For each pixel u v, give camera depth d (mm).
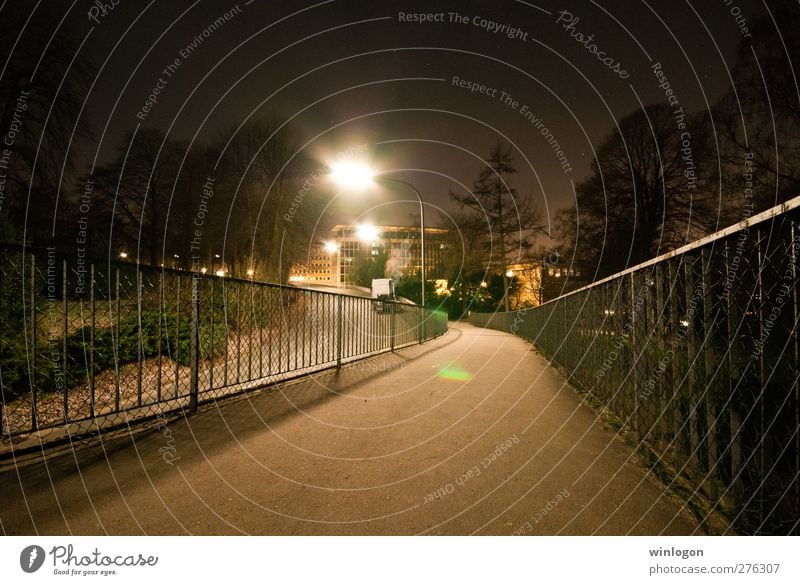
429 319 17125
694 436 2717
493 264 41219
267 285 5523
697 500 2574
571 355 7102
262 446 3471
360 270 60719
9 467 2963
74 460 3100
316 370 6848
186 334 6562
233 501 2586
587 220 28406
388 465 3133
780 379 2121
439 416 4434
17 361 4141
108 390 4898
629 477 2914
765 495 2213
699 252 2770
